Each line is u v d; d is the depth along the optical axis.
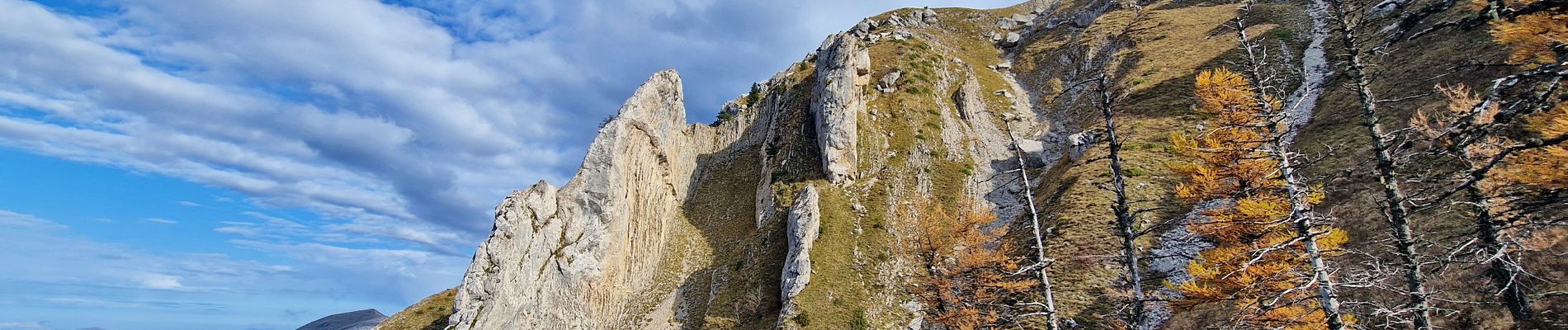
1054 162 80.19
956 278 52.56
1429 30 24.33
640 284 71.50
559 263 68.38
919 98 92.62
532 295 66.44
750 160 88.94
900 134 84.81
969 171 79.62
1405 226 25.17
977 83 104.38
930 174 78.81
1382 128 52.59
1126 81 89.75
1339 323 22.80
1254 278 28.27
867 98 91.19
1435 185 39.38
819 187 75.50
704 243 75.88
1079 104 92.62
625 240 72.38
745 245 71.69
